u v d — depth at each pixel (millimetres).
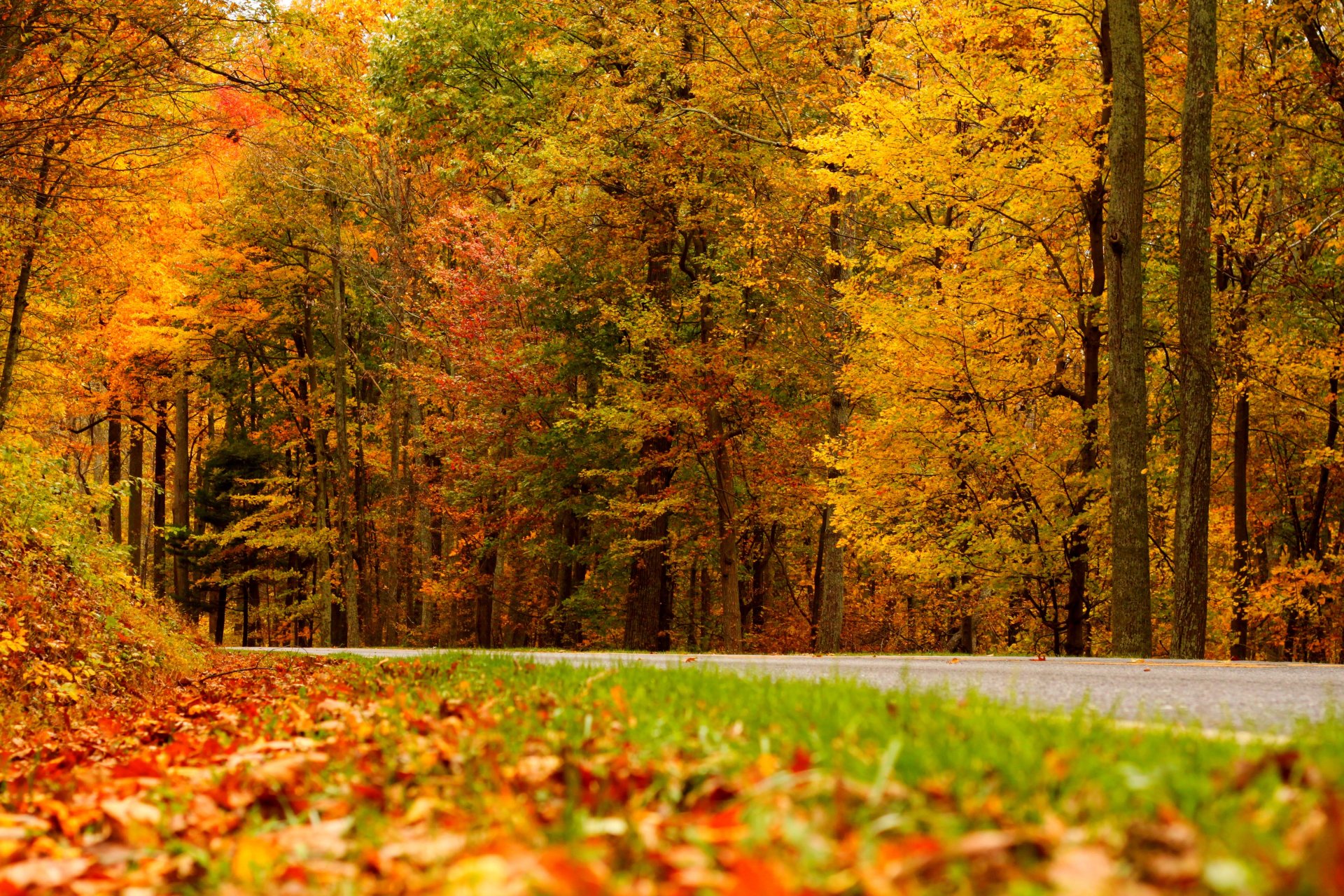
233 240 34062
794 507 25969
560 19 25328
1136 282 15258
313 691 8617
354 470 39969
